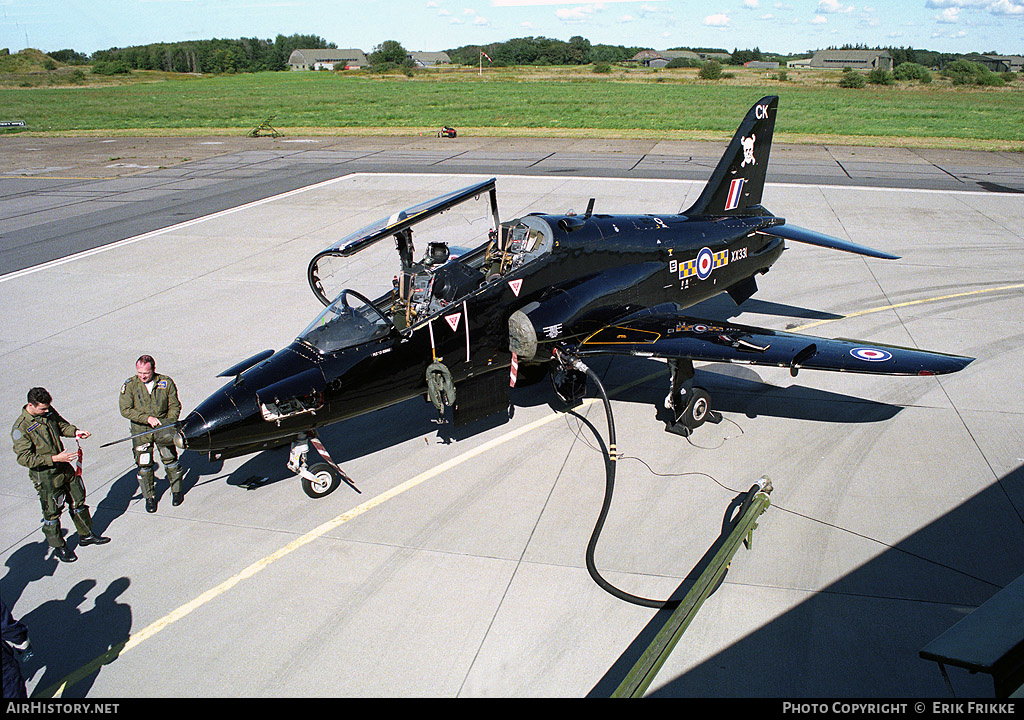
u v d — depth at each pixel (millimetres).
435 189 24547
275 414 7473
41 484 6797
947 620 5910
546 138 38188
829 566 6609
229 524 7629
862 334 11922
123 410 7574
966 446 8594
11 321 13688
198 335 12711
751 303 13703
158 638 6059
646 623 6004
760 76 107688
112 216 22188
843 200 21609
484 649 5789
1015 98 62969
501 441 9148
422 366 8344
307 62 193750
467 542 7148
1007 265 15383
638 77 106375
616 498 7773
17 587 6746
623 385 10664
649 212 20344
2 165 32906
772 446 8773
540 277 9000
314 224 20391
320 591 6551
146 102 69375
